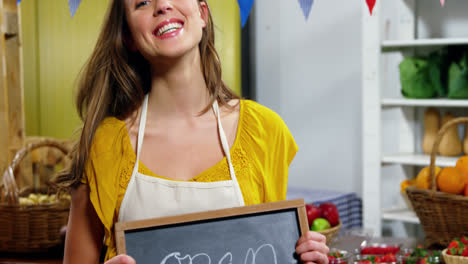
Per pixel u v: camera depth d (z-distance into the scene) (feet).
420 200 6.68
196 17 3.54
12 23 8.47
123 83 3.81
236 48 10.79
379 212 9.56
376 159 9.53
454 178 6.42
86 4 11.50
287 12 11.41
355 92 10.69
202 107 3.76
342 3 10.74
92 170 3.65
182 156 3.63
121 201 3.58
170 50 3.44
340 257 5.82
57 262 6.59
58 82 11.80
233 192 3.59
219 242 3.44
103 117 3.80
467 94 8.69
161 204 3.51
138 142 3.65
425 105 9.34
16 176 8.28
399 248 6.32
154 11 3.44
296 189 11.07
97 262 3.78
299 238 3.67
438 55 9.17
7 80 8.53
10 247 6.88
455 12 9.70
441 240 6.56
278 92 11.64
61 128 11.85
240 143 3.75
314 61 11.17
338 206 10.12
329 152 11.10
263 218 3.60
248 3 3.92
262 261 3.52
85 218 3.74
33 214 6.82
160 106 3.72
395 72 9.92
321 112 11.15
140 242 3.28
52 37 11.75
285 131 3.93
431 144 9.44
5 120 8.16
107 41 3.84
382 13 9.52
